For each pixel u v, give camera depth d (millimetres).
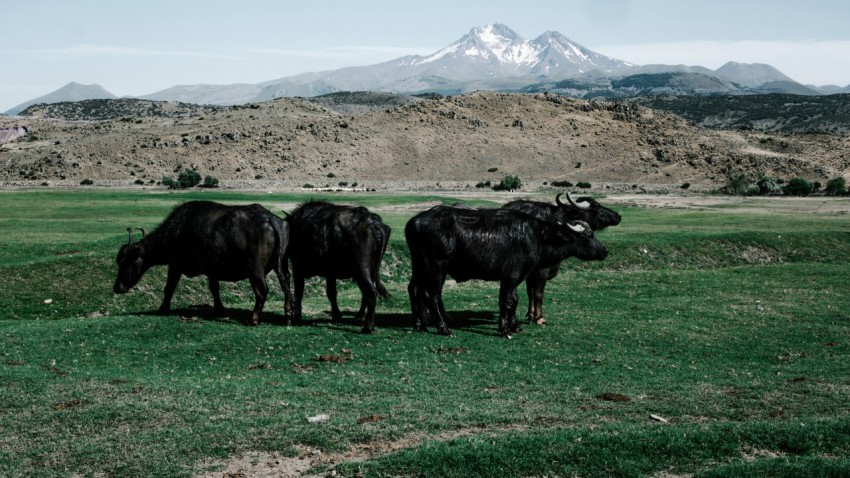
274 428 10320
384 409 11359
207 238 17828
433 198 73250
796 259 37344
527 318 20156
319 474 8898
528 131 198500
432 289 17484
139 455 9344
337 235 17562
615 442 9727
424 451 9297
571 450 9477
